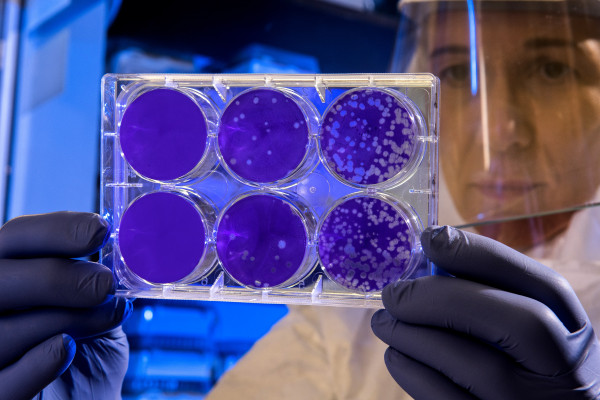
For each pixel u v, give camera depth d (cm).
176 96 33
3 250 35
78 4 62
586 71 40
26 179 64
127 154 33
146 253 33
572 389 32
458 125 42
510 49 41
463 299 32
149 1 57
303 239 33
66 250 34
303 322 50
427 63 44
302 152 33
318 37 55
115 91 34
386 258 32
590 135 40
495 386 32
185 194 33
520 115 41
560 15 40
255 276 33
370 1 53
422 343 33
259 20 55
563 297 33
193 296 33
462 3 41
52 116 64
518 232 46
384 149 32
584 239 46
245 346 56
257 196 33
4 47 64
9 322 35
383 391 46
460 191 42
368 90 33
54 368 34
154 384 56
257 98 33
